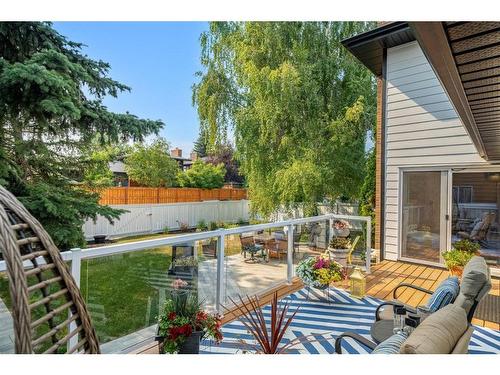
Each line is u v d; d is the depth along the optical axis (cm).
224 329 362
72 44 643
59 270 120
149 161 1622
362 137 1077
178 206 1432
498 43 163
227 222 1647
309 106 995
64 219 543
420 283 550
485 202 620
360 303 452
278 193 1066
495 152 512
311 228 594
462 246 589
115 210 628
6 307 220
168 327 287
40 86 472
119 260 290
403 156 721
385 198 748
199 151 2759
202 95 1106
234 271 431
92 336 131
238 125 1062
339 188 1063
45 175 652
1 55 585
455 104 264
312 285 455
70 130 621
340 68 1077
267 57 1052
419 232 697
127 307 296
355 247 639
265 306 433
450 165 654
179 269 350
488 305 447
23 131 592
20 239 109
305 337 294
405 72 721
